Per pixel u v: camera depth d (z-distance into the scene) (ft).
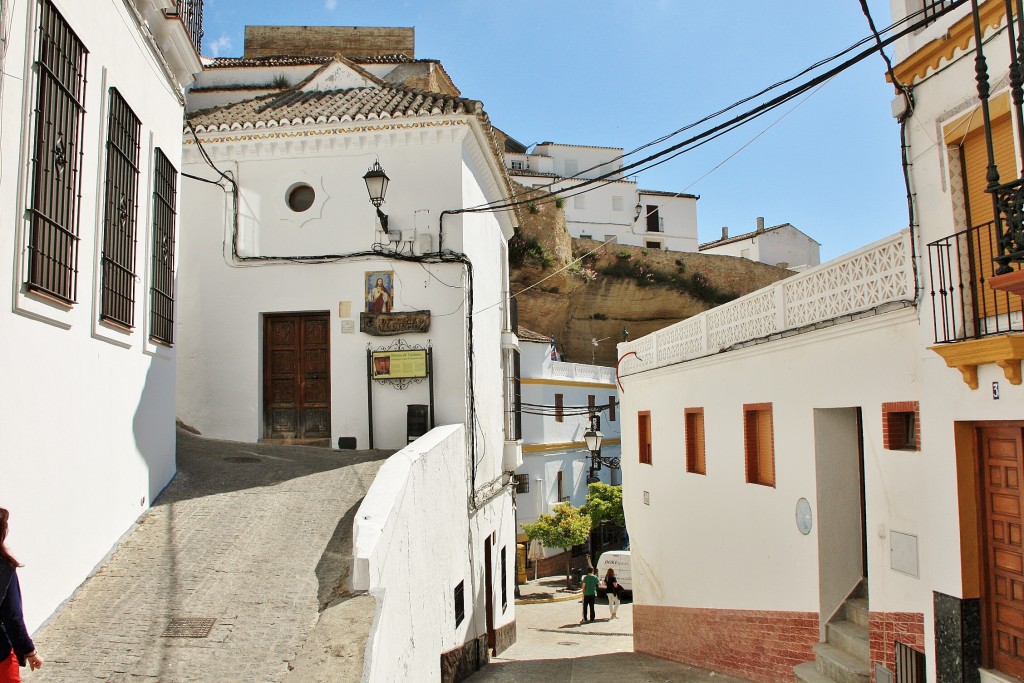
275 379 41.45
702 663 37.17
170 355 28.14
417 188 40.93
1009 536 18.99
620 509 87.20
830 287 25.94
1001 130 19.60
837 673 24.43
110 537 21.86
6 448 15.84
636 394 50.55
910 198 22.11
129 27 23.18
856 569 26.63
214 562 21.45
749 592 32.12
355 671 15.39
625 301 125.49
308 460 34.68
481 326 45.24
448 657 30.27
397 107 42.34
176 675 15.66
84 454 19.98
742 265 130.52
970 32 20.06
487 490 44.50
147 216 25.12
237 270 41.57
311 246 41.39
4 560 13.47
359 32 67.00
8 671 13.25
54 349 18.11
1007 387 18.21
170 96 27.84
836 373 25.57
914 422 21.86
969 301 20.38
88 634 17.40
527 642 54.03
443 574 30.07
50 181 17.71
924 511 21.31
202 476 30.14
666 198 160.97
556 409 99.71
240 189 42.01
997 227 16.62
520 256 113.50
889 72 22.75
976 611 19.74
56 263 18.10
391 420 39.81
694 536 38.73
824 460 26.73
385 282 40.57
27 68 16.35
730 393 34.27
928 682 21.08
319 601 18.98
